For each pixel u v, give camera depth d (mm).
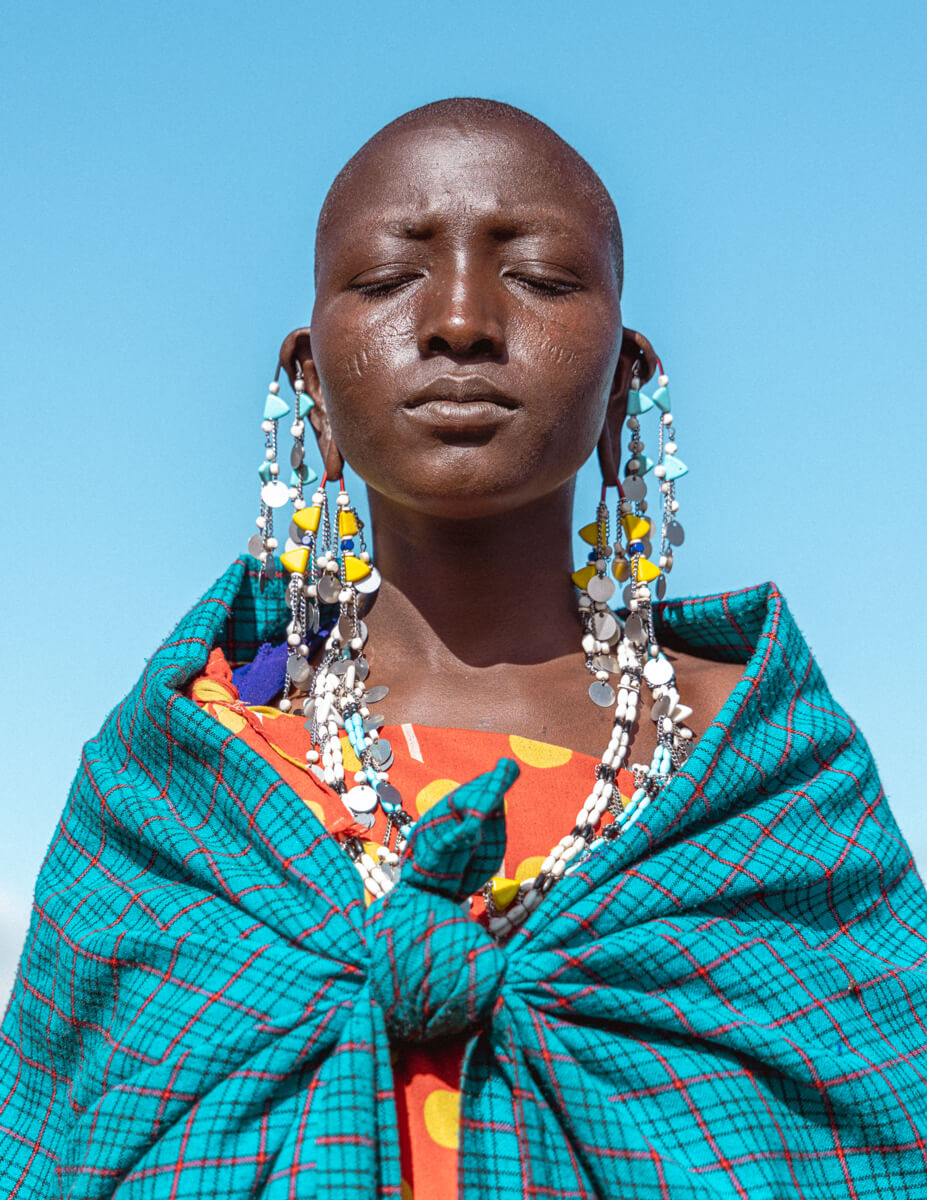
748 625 3059
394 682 2936
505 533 2875
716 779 2656
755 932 2592
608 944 2453
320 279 2910
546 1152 2295
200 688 2896
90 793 2877
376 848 2682
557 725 2875
